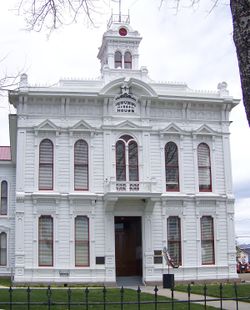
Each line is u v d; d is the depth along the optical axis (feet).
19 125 115.65
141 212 116.88
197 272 116.67
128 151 118.73
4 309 50.11
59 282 110.83
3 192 146.61
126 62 131.44
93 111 119.14
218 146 124.16
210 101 122.72
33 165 115.03
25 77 115.14
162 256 115.75
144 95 119.75
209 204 120.98
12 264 141.79
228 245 120.26
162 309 57.36
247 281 121.19
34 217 112.98
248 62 20.25
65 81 119.55
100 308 58.80
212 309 58.95
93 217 114.93
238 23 20.52
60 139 116.98
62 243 113.09
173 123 121.49
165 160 120.67
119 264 116.67
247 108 20.71
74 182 115.96
